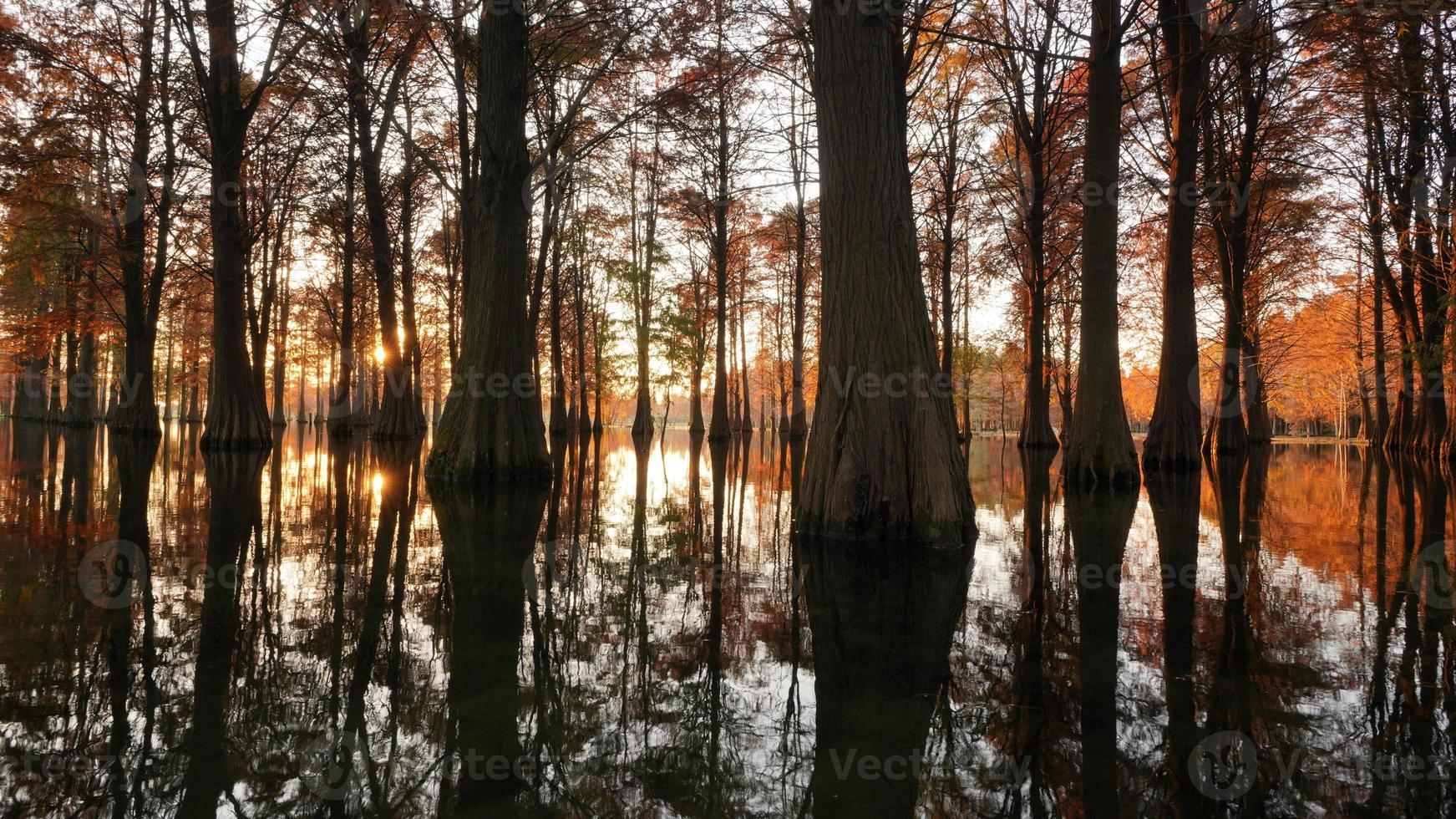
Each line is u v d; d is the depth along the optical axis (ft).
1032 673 10.00
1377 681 9.59
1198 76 44.21
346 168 68.39
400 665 10.12
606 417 226.99
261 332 81.61
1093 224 37.47
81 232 57.57
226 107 52.90
